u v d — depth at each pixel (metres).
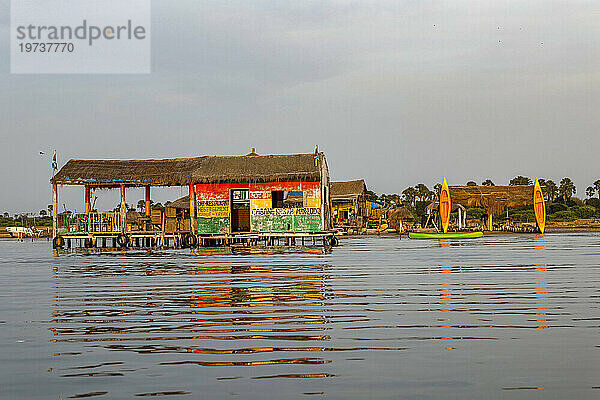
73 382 7.33
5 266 27.11
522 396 6.69
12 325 11.06
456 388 6.98
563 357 8.36
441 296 14.52
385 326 10.56
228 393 6.83
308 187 37.81
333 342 9.33
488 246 42.62
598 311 12.12
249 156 40.47
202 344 9.26
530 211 103.56
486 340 9.43
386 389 6.96
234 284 17.56
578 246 41.53
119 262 28.75
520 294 14.80
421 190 133.25
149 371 7.76
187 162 40.53
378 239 60.31
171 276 20.56
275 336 9.79
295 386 7.07
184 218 40.81
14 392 6.98
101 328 10.67
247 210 40.94
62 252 38.91
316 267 23.77
